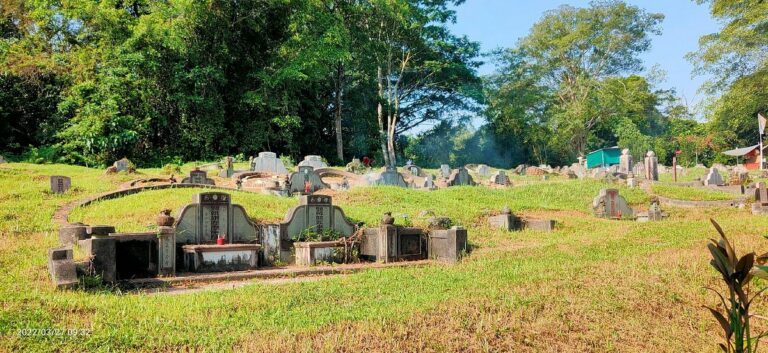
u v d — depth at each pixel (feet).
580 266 30.50
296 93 139.13
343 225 42.60
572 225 57.31
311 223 40.68
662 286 25.93
